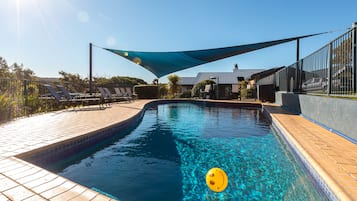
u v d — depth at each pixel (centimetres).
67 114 770
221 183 211
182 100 1822
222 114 1080
